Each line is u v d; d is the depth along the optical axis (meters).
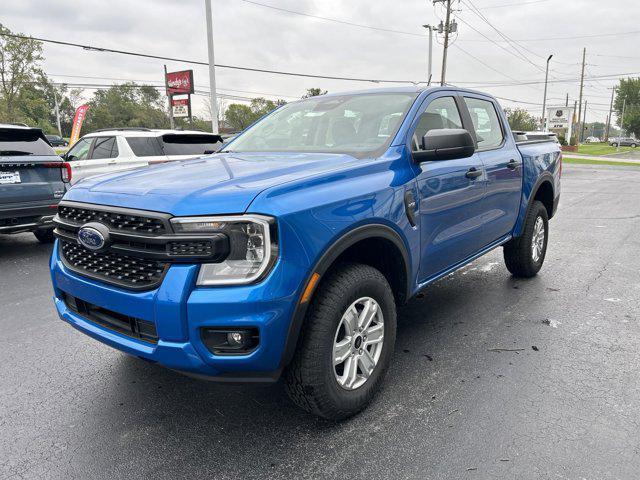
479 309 4.49
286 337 2.29
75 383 3.25
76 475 2.37
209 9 19.31
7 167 6.19
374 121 3.44
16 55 44.66
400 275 3.11
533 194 4.95
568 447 2.50
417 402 2.94
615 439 2.57
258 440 2.61
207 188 2.39
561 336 3.88
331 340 2.50
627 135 117.56
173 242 2.21
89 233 2.45
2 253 7.02
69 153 10.02
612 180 19.62
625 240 7.52
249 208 2.22
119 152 9.05
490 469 2.35
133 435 2.68
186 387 3.18
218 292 2.19
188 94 28.36
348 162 2.93
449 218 3.52
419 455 2.46
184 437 2.65
